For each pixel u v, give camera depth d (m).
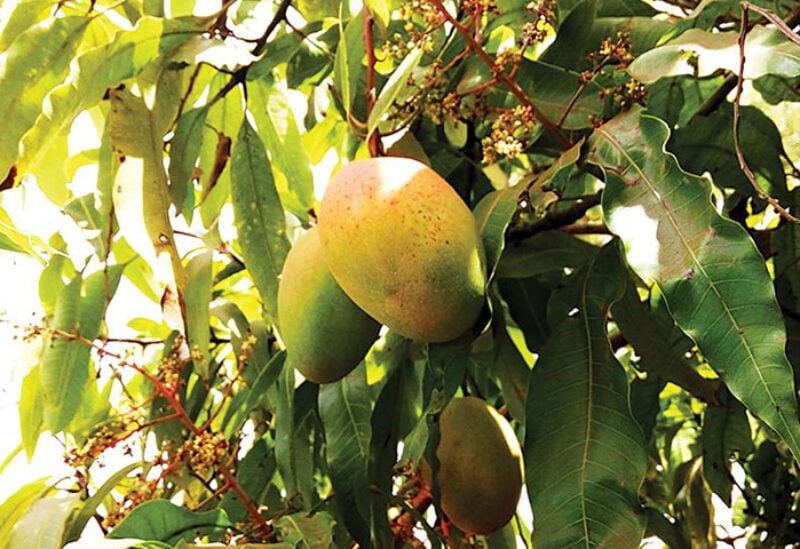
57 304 1.31
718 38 0.95
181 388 1.42
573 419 0.99
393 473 1.19
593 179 1.31
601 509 0.94
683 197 0.89
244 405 1.33
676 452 1.69
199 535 1.11
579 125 1.08
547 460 0.98
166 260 1.00
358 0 1.16
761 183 1.17
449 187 0.94
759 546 1.55
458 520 1.19
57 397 1.31
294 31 1.24
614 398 0.99
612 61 1.15
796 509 1.52
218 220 1.29
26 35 1.10
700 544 1.49
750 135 1.16
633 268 0.87
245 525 1.21
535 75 1.13
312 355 1.03
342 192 0.93
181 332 0.99
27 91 1.09
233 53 1.10
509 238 1.23
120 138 1.04
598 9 1.23
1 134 1.08
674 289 0.85
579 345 1.03
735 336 0.83
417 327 0.94
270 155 1.31
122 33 1.11
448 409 1.19
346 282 0.94
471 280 0.91
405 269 0.90
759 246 1.24
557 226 1.23
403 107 1.14
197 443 1.18
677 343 1.25
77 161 1.42
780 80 1.24
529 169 1.37
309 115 1.33
